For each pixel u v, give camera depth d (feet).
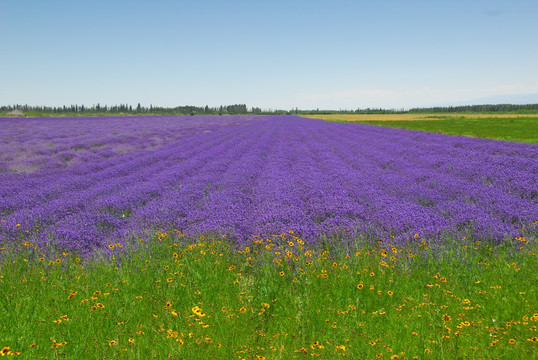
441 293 13.42
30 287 13.79
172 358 9.72
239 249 19.20
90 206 27.81
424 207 26.78
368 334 10.87
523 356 9.59
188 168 46.19
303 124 182.91
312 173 41.88
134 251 18.30
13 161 51.42
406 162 49.24
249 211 27.25
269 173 42.50
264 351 10.21
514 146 62.23
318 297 13.32
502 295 12.99
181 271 15.58
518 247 17.76
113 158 57.00
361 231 21.08
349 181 37.52
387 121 215.51
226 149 70.23
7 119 198.49
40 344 10.21
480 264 15.99
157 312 12.32
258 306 12.98
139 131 114.93
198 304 12.89
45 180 39.37
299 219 23.56
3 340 10.11
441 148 61.87
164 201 29.01
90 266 16.57
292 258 16.78
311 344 10.30
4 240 19.67
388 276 15.02
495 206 25.11
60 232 20.67
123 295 13.38
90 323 11.25
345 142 83.35
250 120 237.45
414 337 10.68
